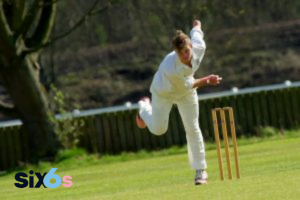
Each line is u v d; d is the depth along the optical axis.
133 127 53.91
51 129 52.78
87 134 53.91
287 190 20.94
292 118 54.88
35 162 52.25
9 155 53.19
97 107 88.50
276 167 30.59
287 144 45.53
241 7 82.31
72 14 84.38
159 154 51.84
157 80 23.75
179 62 23.27
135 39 98.19
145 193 24.16
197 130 24.56
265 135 53.59
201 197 21.16
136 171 39.59
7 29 49.91
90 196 27.73
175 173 35.41
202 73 88.19
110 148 53.94
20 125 53.19
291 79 90.81
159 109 24.08
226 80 89.88
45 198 29.84
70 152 52.06
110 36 98.50
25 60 51.53
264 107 54.59
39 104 52.53
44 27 52.56
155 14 73.62
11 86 52.00
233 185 22.95
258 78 90.69
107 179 36.59
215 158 41.81
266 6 98.69
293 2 99.69
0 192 35.56
